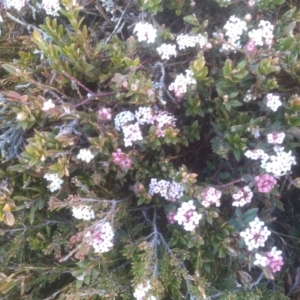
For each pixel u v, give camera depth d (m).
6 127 0.33
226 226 0.28
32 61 0.32
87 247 0.26
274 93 0.30
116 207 0.29
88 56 0.30
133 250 0.28
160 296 0.26
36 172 0.29
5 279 0.28
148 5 0.29
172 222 0.28
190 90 0.28
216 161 0.32
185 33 0.31
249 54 0.27
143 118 0.28
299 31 0.32
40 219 0.31
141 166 0.30
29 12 0.34
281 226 0.34
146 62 0.31
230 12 0.31
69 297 0.26
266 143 0.27
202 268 0.29
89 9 0.34
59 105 0.28
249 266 0.27
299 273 0.31
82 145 0.30
